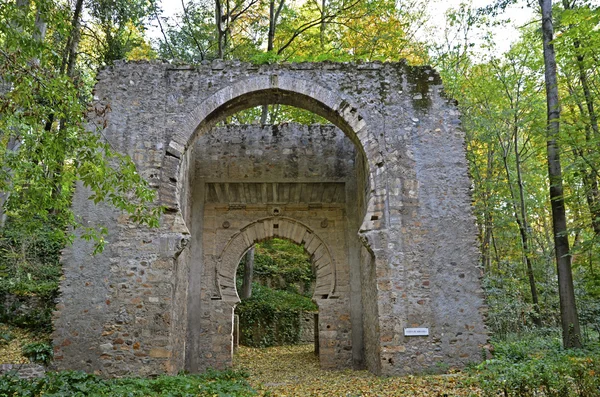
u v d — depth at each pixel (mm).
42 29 10336
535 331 13594
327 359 12109
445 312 9453
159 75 10656
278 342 18031
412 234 9828
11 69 5934
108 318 9273
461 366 9180
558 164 11445
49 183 7277
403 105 10555
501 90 17875
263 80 10672
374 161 10219
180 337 10742
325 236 12977
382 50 17922
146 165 10109
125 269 9508
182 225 9852
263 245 23922
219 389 7891
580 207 12391
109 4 15414
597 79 13211
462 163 10234
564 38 11570
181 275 10805
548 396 5207
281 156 13203
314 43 18219
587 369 5551
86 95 14602
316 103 10750
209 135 13281
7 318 11297
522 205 16859
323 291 12672
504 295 14133
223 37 18812
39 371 9188
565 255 10906
